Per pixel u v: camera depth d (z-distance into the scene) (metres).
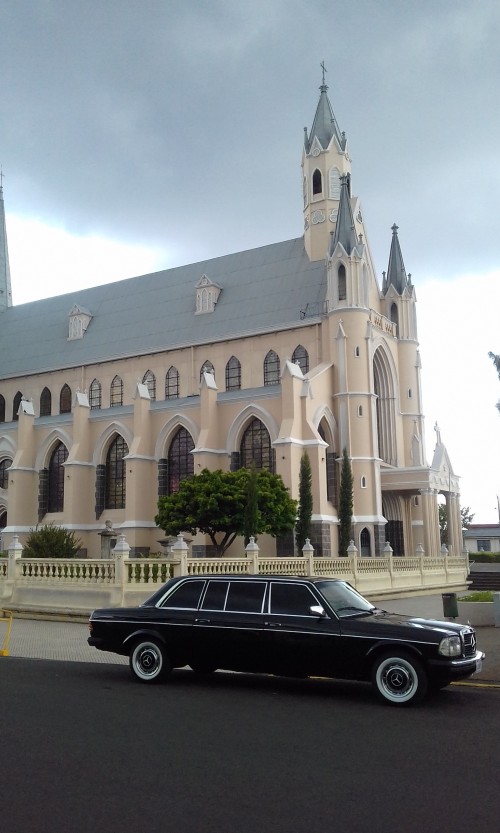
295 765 9.77
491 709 13.60
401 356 68.31
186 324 70.06
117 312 77.19
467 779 9.24
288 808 8.13
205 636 15.39
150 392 69.44
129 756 10.12
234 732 11.55
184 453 61.19
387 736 11.39
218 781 9.05
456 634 13.95
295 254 68.50
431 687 14.92
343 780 9.15
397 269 70.25
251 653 15.01
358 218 67.94
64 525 62.75
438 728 11.95
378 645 13.98
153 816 7.84
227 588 15.73
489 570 63.66
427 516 59.81
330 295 61.03
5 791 8.64
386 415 65.94
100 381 72.81
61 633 26.02
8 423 72.88
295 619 14.77
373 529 57.19
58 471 67.56
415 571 47.25
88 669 18.16
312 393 56.34
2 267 92.50
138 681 16.05
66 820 7.73
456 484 65.38
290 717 12.70
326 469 57.94
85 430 65.06
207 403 58.34
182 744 10.78
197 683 16.11
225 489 45.50
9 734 11.31
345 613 14.83
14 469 66.56
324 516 53.53
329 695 14.89
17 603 31.66
